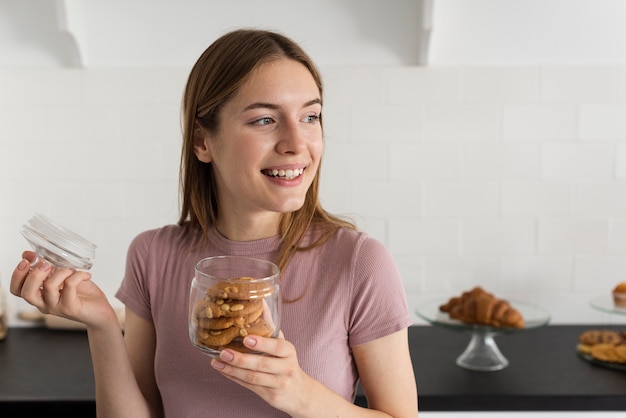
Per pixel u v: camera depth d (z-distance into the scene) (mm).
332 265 1057
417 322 2186
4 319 2045
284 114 954
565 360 1880
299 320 1036
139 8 1956
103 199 2094
